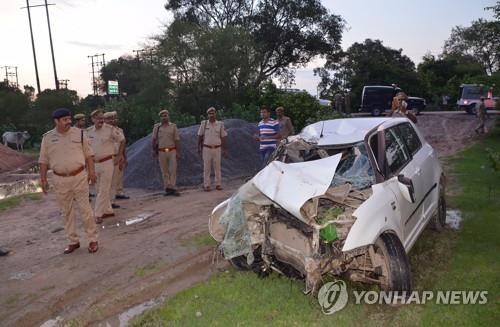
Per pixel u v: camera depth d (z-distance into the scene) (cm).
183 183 1172
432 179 600
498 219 685
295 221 439
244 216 478
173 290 512
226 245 486
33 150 2511
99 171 806
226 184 1157
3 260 633
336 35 4041
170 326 421
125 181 1195
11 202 998
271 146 980
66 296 506
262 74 3844
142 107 1927
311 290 409
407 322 404
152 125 1869
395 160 520
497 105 1700
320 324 406
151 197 1020
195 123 1852
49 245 694
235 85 2466
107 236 725
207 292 487
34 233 763
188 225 765
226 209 494
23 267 602
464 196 838
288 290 474
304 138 559
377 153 504
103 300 493
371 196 438
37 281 551
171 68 2427
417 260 543
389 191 458
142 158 1243
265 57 3969
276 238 464
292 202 416
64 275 566
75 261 614
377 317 415
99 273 568
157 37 2483
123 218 836
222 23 3922
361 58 4950
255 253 503
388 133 541
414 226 520
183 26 2473
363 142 512
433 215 604
